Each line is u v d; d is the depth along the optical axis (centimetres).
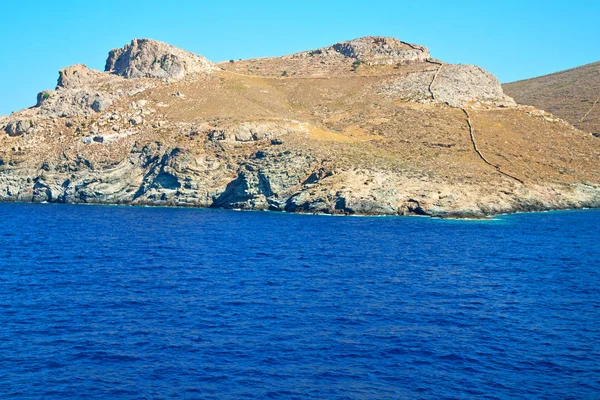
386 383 3306
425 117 17425
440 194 12556
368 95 19975
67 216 12012
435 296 5134
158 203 14738
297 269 6303
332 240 8556
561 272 6269
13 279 5666
